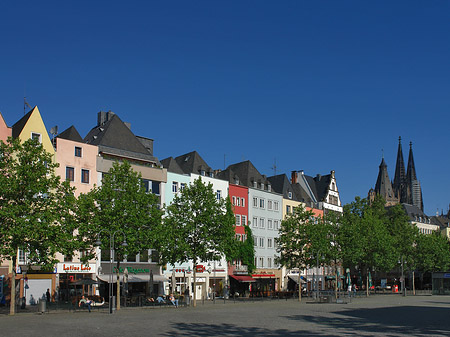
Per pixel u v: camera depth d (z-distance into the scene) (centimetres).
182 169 8606
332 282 11044
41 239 4256
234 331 2933
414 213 15700
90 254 4950
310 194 11706
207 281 7850
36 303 5747
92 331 2905
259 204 9188
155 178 7100
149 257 6844
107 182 5081
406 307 5494
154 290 6988
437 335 2764
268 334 2770
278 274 9375
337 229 8200
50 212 4225
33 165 4319
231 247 5844
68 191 4497
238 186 8756
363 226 8656
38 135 6028
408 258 10256
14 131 6162
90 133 7400
